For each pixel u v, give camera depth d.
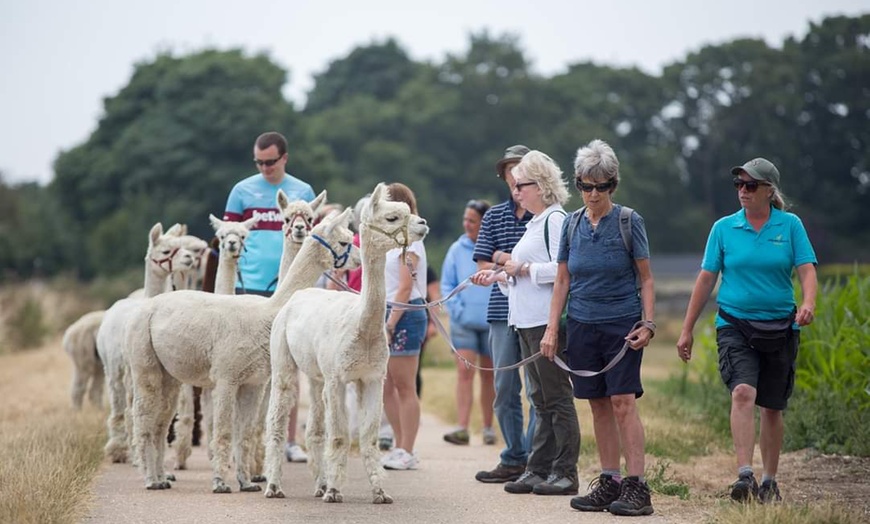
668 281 59.03
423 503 8.63
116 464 11.17
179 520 7.84
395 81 84.94
